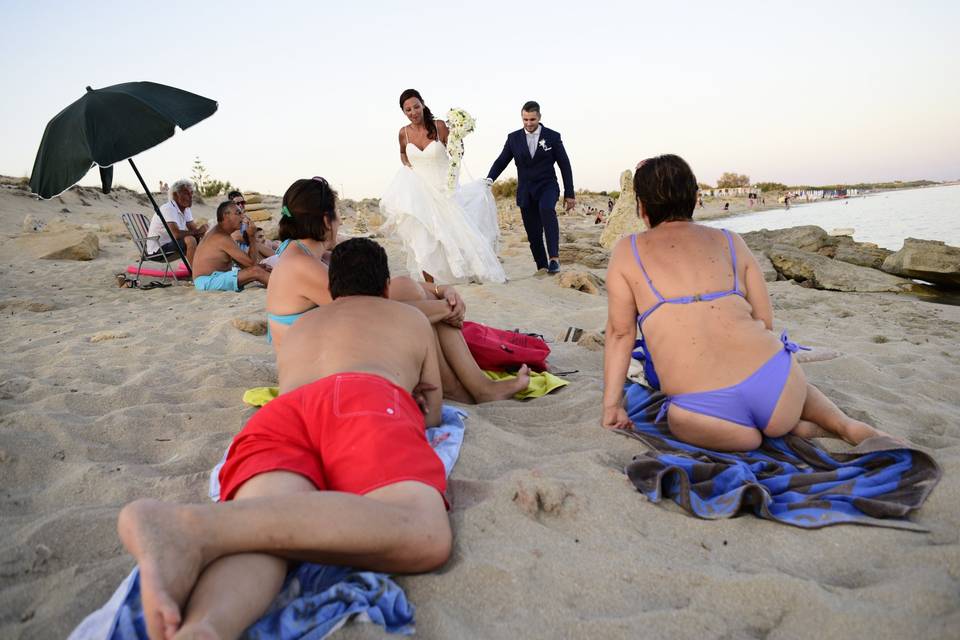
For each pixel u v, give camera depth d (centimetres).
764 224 2730
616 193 6062
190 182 934
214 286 779
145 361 449
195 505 167
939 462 255
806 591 183
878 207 3722
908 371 416
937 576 189
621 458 284
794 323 614
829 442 283
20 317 638
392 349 257
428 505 193
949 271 852
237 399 367
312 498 174
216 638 143
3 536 224
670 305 282
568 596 188
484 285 739
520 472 254
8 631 178
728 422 273
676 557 208
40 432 304
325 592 175
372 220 2150
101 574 200
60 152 668
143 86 723
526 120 823
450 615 178
